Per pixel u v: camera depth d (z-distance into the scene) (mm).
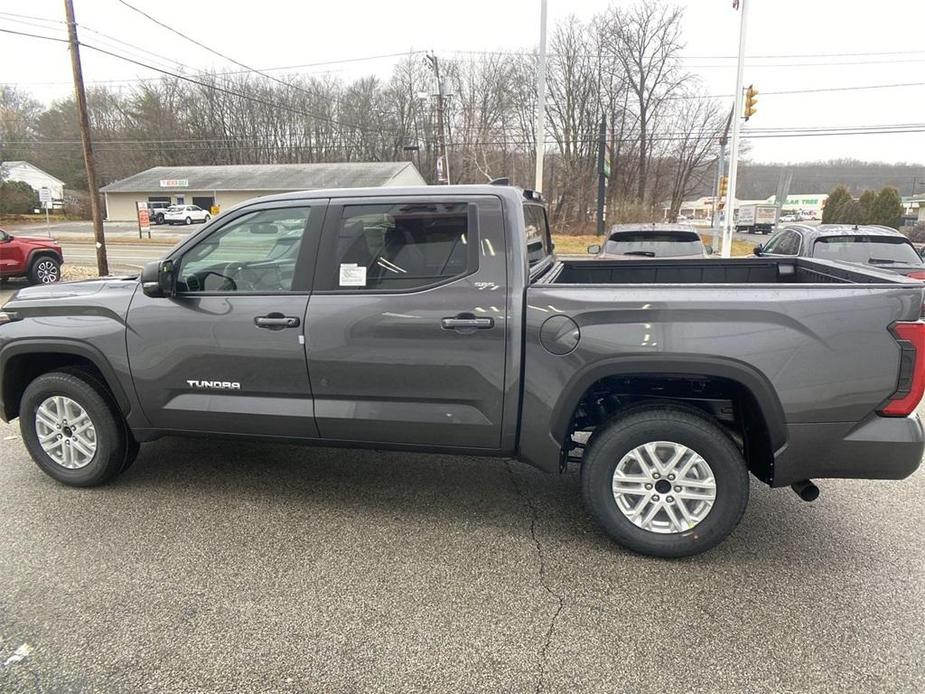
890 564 3123
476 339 3174
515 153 50594
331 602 2811
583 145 49938
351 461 4477
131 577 3006
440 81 34344
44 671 2373
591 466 3176
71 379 3838
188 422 3701
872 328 2822
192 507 3748
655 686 2291
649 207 44469
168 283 3527
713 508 3078
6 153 66812
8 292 13922
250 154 65625
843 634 2580
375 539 3379
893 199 30688
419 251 3291
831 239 8047
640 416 3109
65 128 67438
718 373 2932
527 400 3180
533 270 3580
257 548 3279
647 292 3004
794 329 2861
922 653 2461
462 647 2512
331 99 58594
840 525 3537
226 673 2365
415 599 2836
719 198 26969
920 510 3719
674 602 2807
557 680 2326
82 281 4066
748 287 2936
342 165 53219
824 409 2887
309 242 3426
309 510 3717
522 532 3463
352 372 3354
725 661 2420
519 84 51625
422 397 3312
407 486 4059
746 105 17234
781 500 3873
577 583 2965
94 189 16250
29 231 44156
